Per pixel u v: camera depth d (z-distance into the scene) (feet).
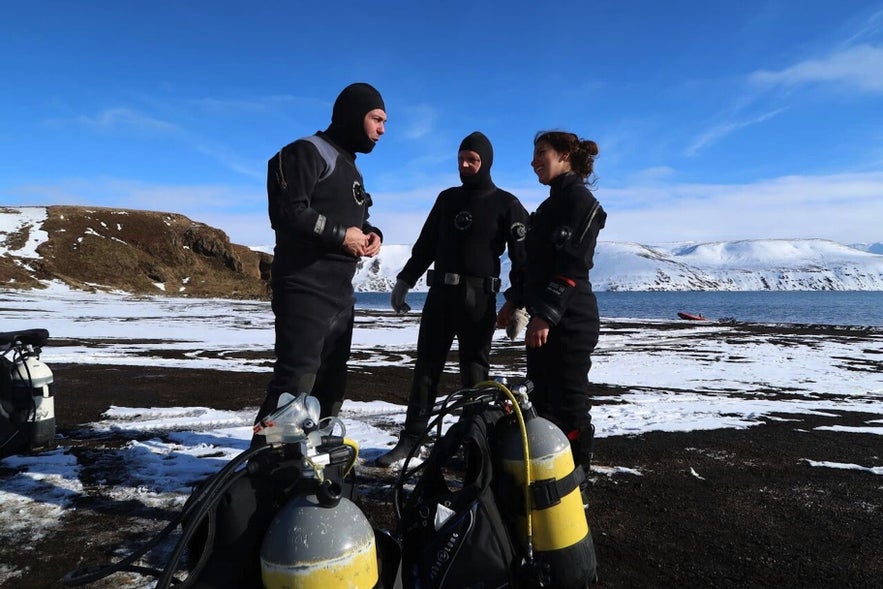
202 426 16.14
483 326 13.04
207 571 5.39
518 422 6.80
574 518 6.65
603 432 16.34
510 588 6.37
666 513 10.41
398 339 49.03
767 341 49.32
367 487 11.22
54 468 11.97
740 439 15.84
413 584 6.43
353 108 9.67
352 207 9.72
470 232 12.78
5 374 12.76
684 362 34.35
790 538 9.44
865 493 11.68
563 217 9.51
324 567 4.98
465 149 12.80
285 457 5.76
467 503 6.56
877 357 37.78
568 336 9.43
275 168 8.98
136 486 11.04
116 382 23.63
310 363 9.30
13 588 7.35
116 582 7.44
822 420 18.60
